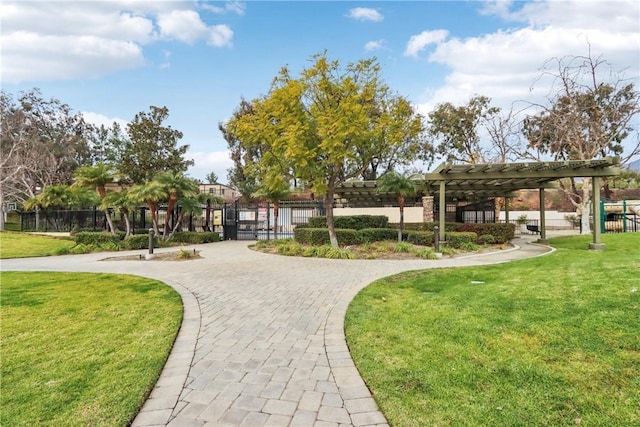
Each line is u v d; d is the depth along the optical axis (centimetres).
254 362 317
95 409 235
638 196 3050
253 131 1153
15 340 364
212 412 236
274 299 548
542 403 229
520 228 2419
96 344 354
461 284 607
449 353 312
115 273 802
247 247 1470
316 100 1180
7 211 3088
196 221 2330
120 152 2731
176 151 2720
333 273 781
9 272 826
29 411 231
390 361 305
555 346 306
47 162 2873
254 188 2970
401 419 221
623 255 805
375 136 1154
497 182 1461
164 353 332
